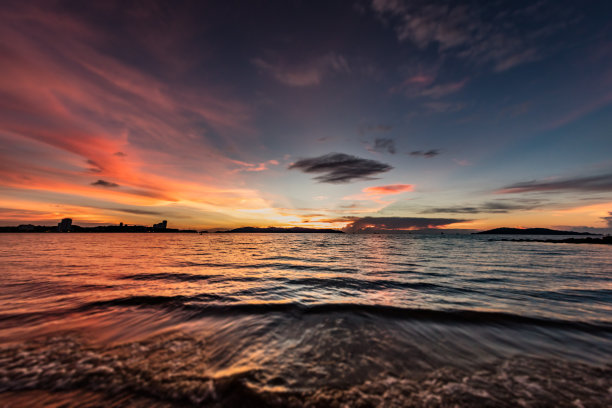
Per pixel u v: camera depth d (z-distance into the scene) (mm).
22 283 11180
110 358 4797
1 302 8242
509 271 15672
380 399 3754
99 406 3512
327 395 3822
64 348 5172
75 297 8898
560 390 3982
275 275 13984
